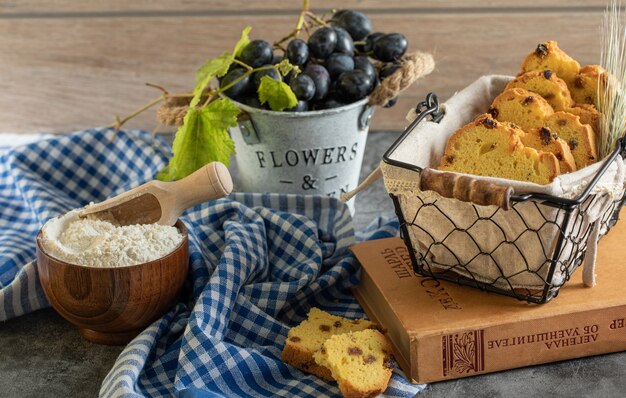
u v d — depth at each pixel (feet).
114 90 4.41
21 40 4.29
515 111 2.99
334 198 3.34
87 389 2.80
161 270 2.83
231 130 3.42
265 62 3.30
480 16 4.36
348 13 3.46
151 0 4.25
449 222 2.82
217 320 2.86
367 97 3.30
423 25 4.38
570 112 3.00
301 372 2.83
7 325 3.04
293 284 3.02
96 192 3.70
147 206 2.96
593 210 2.75
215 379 2.75
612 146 2.91
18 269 3.17
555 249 2.72
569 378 2.80
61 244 2.85
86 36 4.30
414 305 2.84
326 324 2.92
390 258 3.07
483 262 2.84
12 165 3.60
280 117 3.24
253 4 4.28
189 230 3.19
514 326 2.77
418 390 2.75
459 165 2.90
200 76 3.33
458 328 2.74
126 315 2.84
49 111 4.43
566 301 2.81
